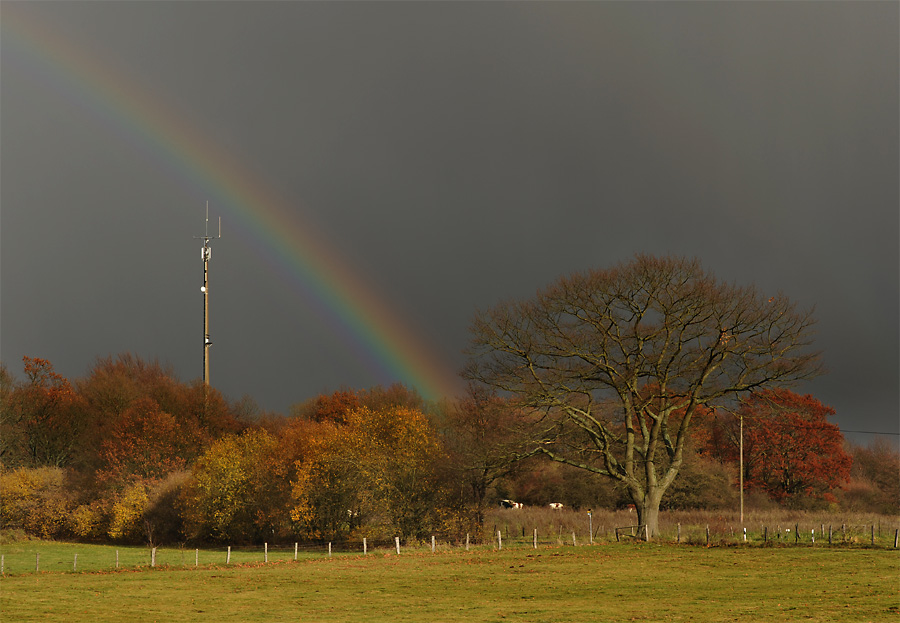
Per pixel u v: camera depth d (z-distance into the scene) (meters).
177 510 70.94
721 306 54.53
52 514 74.31
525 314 55.97
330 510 63.84
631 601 29.78
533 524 66.44
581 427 57.03
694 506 81.44
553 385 55.53
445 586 34.94
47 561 52.84
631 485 56.47
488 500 73.88
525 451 58.09
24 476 76.00
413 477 61.62
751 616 25.64
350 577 38.59
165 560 51.75
